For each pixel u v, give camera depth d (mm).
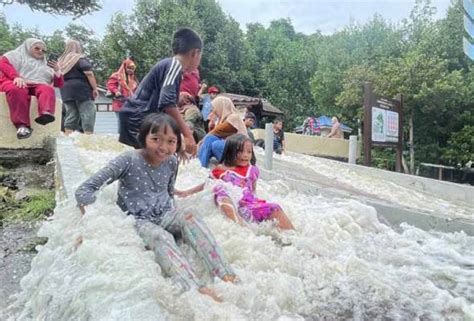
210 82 28719
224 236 3043
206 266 2504
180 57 4016
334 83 24609
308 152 16562
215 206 3453
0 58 6410
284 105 31281
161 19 25719
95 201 2752
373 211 4242
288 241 3268
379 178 9867
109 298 1896
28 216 4598
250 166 4102
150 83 4012
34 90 6418
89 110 7746
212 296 2205
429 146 18734
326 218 3848
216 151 5277
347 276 2803
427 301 2541
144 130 2928
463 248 3730
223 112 6047
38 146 6469
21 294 2838
